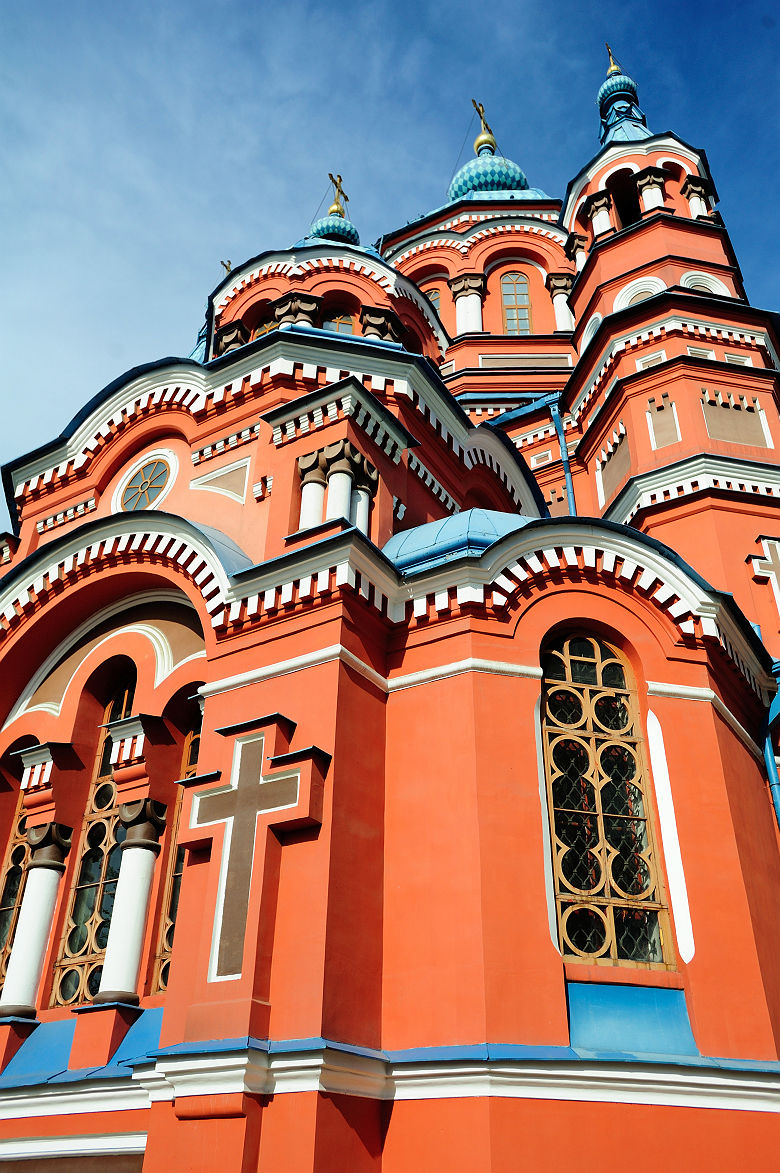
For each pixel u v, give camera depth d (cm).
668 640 1082
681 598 1093
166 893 1110
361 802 952
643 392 1759
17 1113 998
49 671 1357
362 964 883
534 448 2112
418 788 978
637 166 2192
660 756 1023
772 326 1872
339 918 873
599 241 2066
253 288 1745
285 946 866
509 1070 806
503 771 959
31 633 1318
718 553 1517
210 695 1058
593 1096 815
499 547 1062
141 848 1114
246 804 937
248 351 1366
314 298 1628
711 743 1037
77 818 1228
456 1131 798
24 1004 1108
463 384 2394
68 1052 1034
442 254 2669
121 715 1283
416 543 1147
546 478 2052
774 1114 843
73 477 1507
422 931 906
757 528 1555
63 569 1286
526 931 887
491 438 1653
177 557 1167
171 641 1239
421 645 1053
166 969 1061
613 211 2156
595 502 1911
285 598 1044
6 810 1314
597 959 917
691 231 2016
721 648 1100
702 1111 827
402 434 1281
